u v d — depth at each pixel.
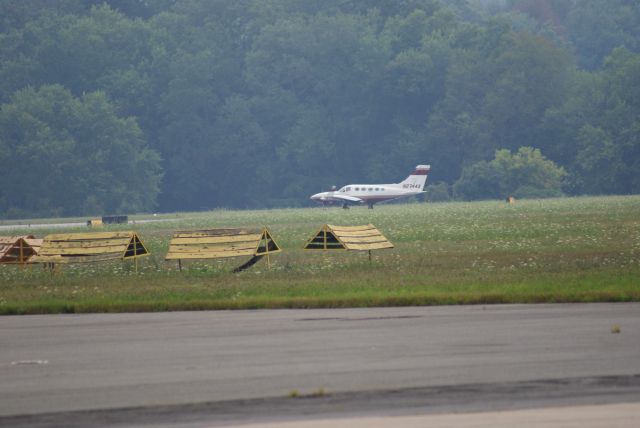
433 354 56.72
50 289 98.88
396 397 46.56
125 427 42.81
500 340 60.88
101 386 50.56
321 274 106.62
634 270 99.62
